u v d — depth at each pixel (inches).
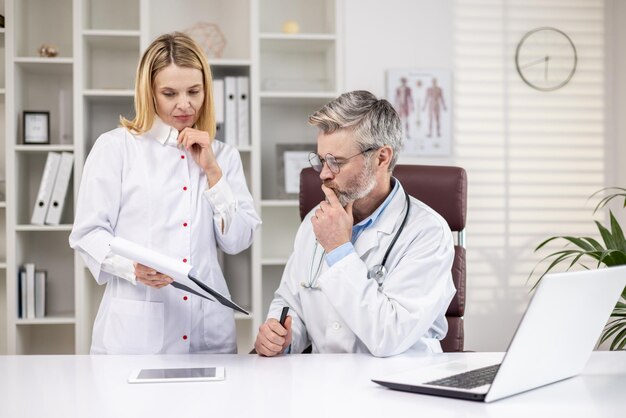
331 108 61.1
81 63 127.8
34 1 136.9
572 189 145.6
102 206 71.6
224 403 41.6
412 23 140.7
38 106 137.4
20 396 44.1
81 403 42.1
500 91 143.8
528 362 42.3
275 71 143.6
